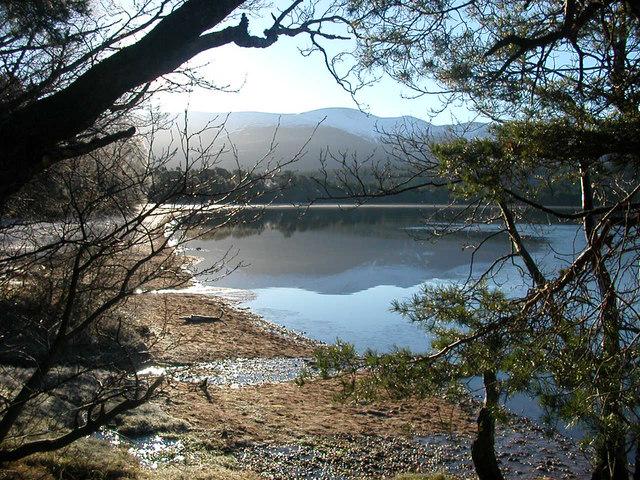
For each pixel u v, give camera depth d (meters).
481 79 5.57
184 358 17.69
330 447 12.04
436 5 5.29
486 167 4.62
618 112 4.62
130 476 7.53
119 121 4.16
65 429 5.78
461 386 4.62
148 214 3.15
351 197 6.12
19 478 5.38
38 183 3.68
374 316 27.20
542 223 6.94
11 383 4.51
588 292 4.17
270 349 20.64
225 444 11.41
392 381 4.55
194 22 3.08
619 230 4.34
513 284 13.78
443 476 10.34
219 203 3.44
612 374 3.54
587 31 5.48
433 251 52.41
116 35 4.03
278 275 40.19
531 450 12.20
